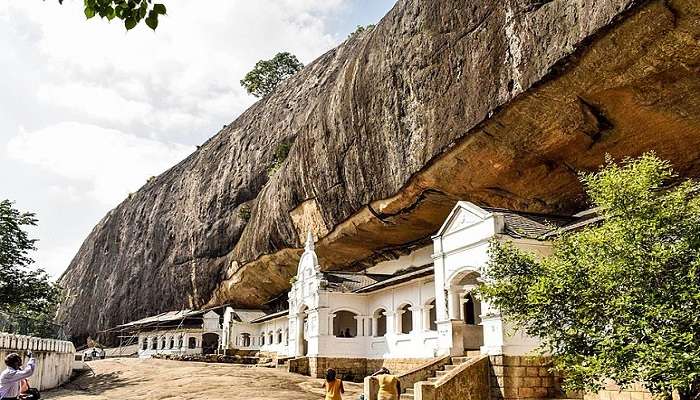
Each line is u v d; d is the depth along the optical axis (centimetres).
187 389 2158
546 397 1591
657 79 1459
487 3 1842
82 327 7400
